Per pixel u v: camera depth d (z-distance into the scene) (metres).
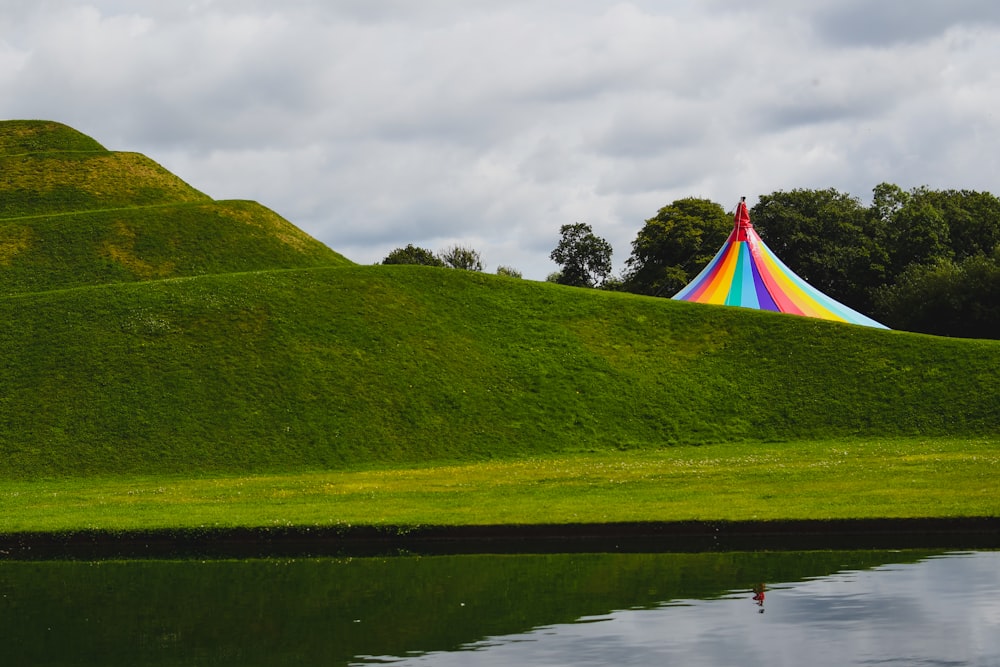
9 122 81.50
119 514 25.66
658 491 27.53
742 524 21.95
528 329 49.41
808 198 99.25
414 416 41.78
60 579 19.17
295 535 22.62
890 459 33.03
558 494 27.66
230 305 47.25
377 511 25.06
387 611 16.23
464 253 115.62
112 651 14.31
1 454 36.81
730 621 15.17
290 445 39.03
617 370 46.50
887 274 90.00
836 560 19.22
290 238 66.38
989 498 23.92
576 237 116.56
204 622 15.81
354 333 46.69
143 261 57.94
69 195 68.75
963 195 103.19
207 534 22.69
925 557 19.28
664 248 94.12
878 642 14.05
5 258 56.22
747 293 57.19
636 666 13.25
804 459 34.50
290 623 15.64
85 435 38.22
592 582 17.92
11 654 14.20
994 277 70.88
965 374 44.19
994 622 14.88
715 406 43.91
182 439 38.56
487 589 17.58
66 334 43.88
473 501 26.72
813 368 46.09
